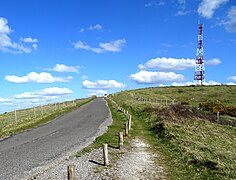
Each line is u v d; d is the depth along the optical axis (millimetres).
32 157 20141
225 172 14617
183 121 32656
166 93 119438
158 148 22641
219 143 24141
